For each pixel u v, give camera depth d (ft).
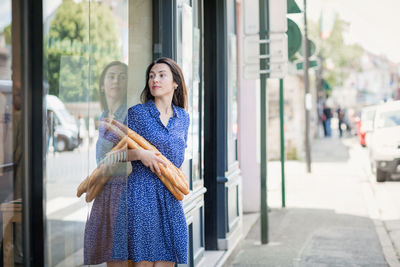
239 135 30.66
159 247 11.25
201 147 17.84
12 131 7.45
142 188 11.18
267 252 21.54
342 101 215.92
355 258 20.36
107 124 9.83
